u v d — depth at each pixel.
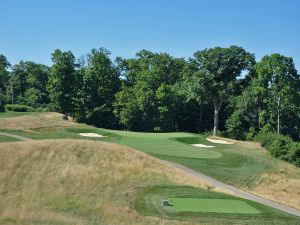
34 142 39.41
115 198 29.70
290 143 53.47
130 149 39.97
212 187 33.62
